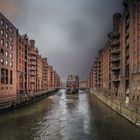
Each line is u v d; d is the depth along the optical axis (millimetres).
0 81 66125
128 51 61844
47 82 196375
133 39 55094
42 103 95750
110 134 35938
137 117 38594
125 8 67875
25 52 107500
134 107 42906
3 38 70438
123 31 66812
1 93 66562
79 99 120688
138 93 47875
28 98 92875
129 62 58094
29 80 116875
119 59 74812
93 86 185000
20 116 55500
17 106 74500
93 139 33344
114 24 85125
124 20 65250
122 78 67938
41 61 166500
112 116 54406
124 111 49500
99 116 55062
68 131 38812
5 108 62312
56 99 121875
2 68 68875
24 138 34188
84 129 40188
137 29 52125
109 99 76188
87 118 52281
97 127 41562
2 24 69688
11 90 78125
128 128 39625
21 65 97375
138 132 36688
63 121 48656
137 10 52406
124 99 61562
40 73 159250
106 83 107562
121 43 72062
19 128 41125
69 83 188875
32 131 38781
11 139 33625
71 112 64250
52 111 66625
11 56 79688
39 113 61750
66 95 168375
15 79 84312
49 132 38125
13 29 82625
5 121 48094
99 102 99250
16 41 88375
